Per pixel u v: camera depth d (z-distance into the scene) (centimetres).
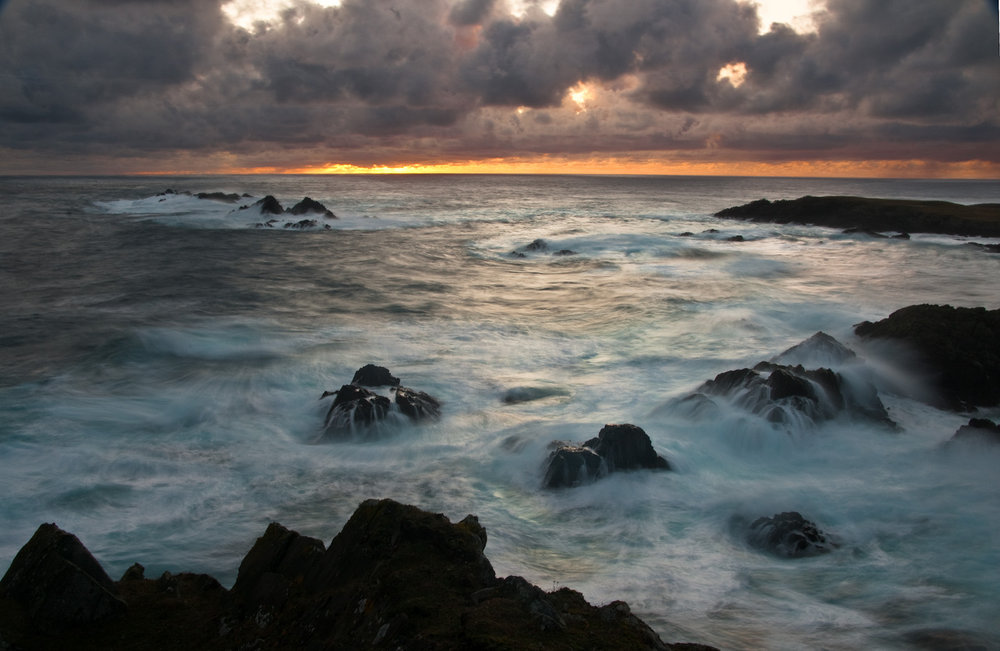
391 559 761
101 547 1035
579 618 683
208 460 1380
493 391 1811
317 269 3941
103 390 1825
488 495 1243
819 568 978
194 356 2136
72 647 697
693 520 1144
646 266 4103
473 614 659
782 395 1565
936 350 1933
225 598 790
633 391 1812
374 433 1513
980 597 882
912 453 1416
